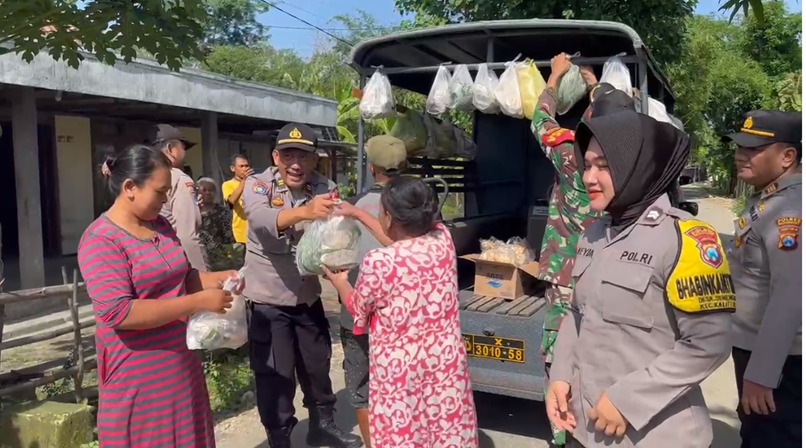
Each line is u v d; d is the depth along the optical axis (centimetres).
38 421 380
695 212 449
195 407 286
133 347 262
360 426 389
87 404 428
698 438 207
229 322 287
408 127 468
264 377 375
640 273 204
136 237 265
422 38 447
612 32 411
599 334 213
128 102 923
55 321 739
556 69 380
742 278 294
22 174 798
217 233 766
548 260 341
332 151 1385
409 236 280
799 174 278
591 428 217
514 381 385
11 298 413
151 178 263
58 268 1003
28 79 698
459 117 662
